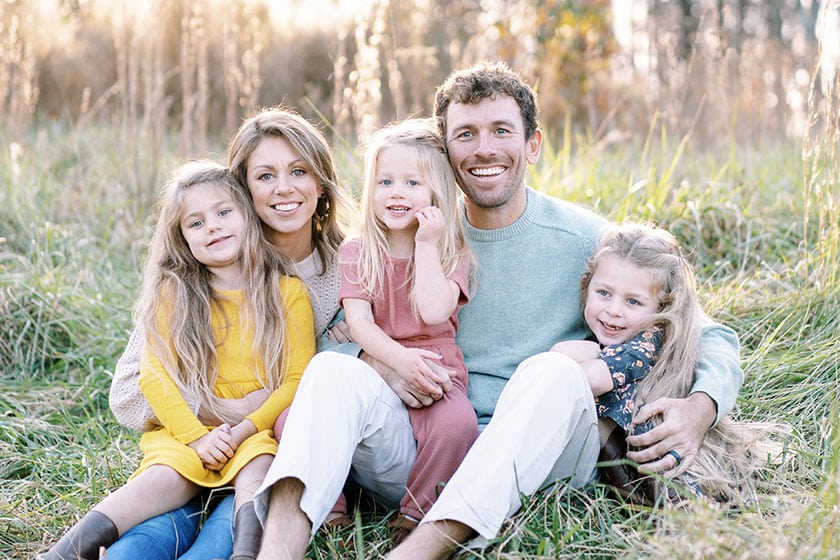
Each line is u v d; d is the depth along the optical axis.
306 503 2.14
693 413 2.38
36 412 3.33
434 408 2.40
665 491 2.21
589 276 2.63
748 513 2.18
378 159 2.59
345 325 2.74
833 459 2.25
